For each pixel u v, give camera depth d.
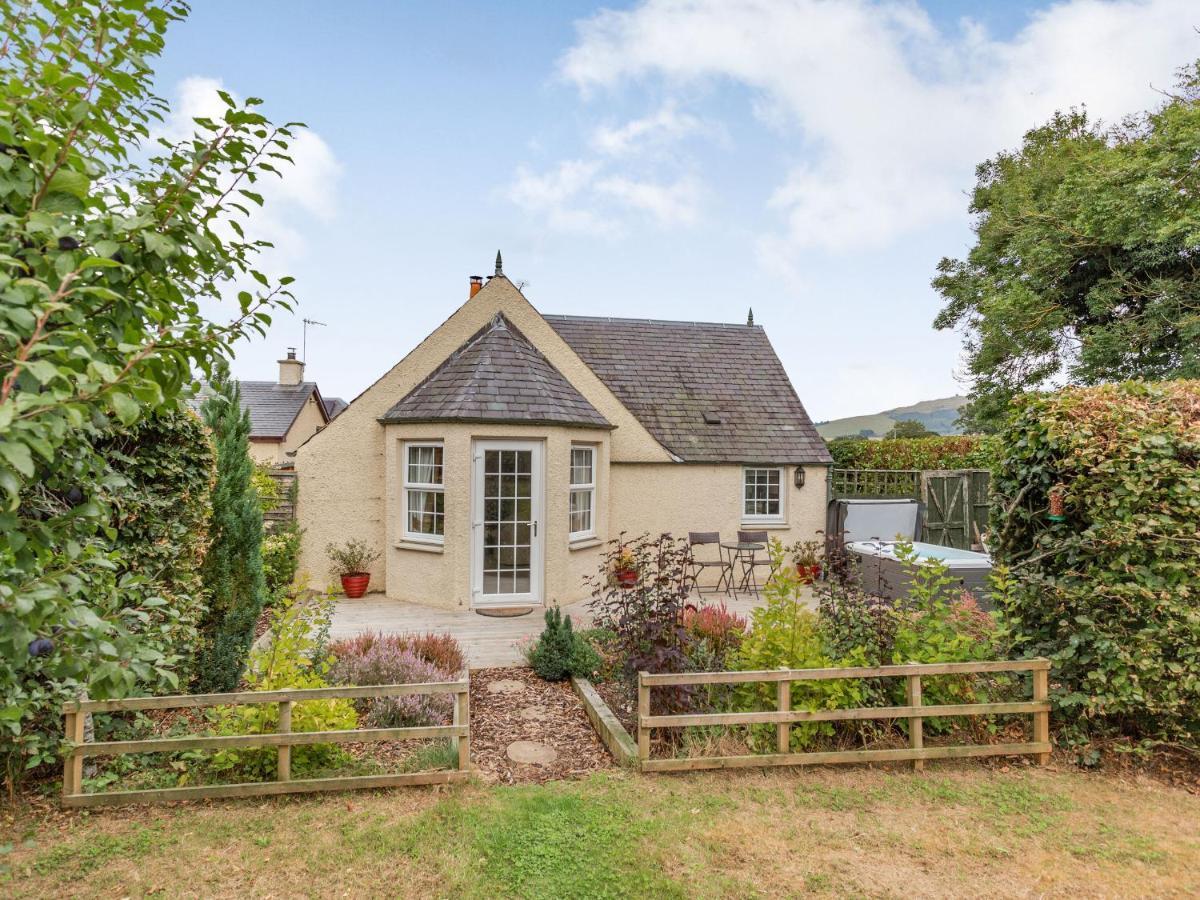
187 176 2.32
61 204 1.89
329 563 10.48
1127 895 3.09
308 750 4.21
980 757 4.54
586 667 6.35
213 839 3.42
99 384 1.68
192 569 5.18
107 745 3.69
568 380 11.18
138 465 4.48
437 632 8.17
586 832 3.55
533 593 9.88
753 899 3.02
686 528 12.20
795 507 12.87
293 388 27.52
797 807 3.86
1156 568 4.34
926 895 3.07
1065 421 4.77
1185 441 4.34
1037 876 3.23
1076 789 4.14
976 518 13.24
